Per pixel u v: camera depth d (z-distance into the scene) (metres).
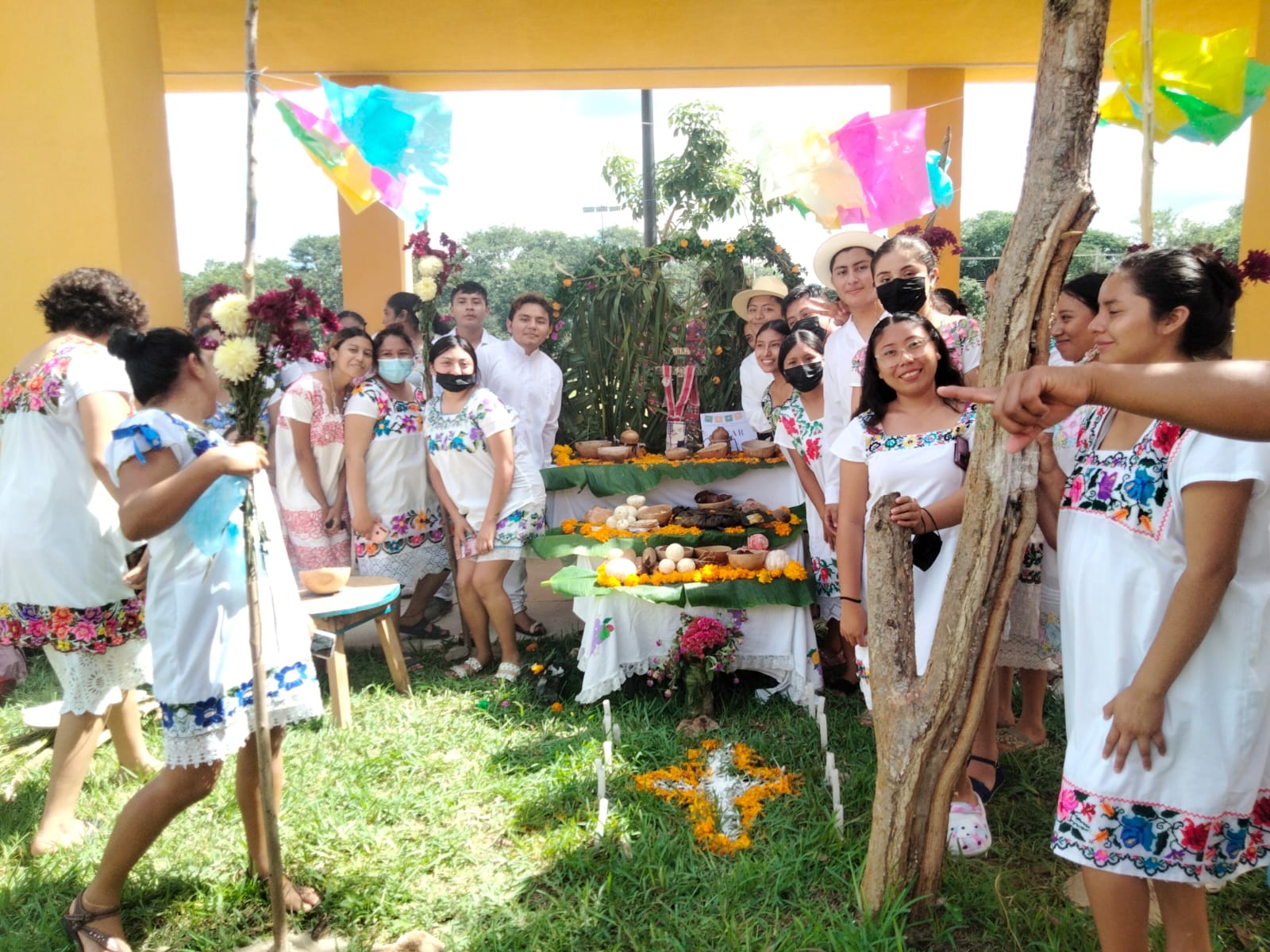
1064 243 2.09
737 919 2.62
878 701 2.48
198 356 2.50
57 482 3.08
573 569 4.39
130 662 3.22
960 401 2.94
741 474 5.09
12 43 4.94
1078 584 2.00
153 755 3.78
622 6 6.83
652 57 8.02
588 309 5.91
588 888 2.71
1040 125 2.10
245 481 2.35
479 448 4.61
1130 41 3.01
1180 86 3.00
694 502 5.30
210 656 2.40
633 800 3.27
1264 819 1.97
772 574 4.17
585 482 5.11
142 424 2.29
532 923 2.62
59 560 3.06
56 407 3.03
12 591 3.08
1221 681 1.85
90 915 2.50
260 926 2.67
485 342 5.68
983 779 3.21
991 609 2.31
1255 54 6.52
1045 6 2.09
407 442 4.97
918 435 2.95
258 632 2.35
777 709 4.17
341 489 5.07
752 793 3.27
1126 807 1.88
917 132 4.29
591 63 8.14
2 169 5.02
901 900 2.45
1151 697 1.83
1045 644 3.49
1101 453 2.03
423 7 6.77
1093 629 1.97
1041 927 2.52
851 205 4.57
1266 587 1.85
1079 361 3.34
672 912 2.67
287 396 4.86
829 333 4.47
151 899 2.79
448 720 4.07
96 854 3.02
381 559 4.96
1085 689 1.99
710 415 5.66
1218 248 2.15
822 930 2.48
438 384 4.68
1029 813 3.18
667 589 4.10
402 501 4.99
